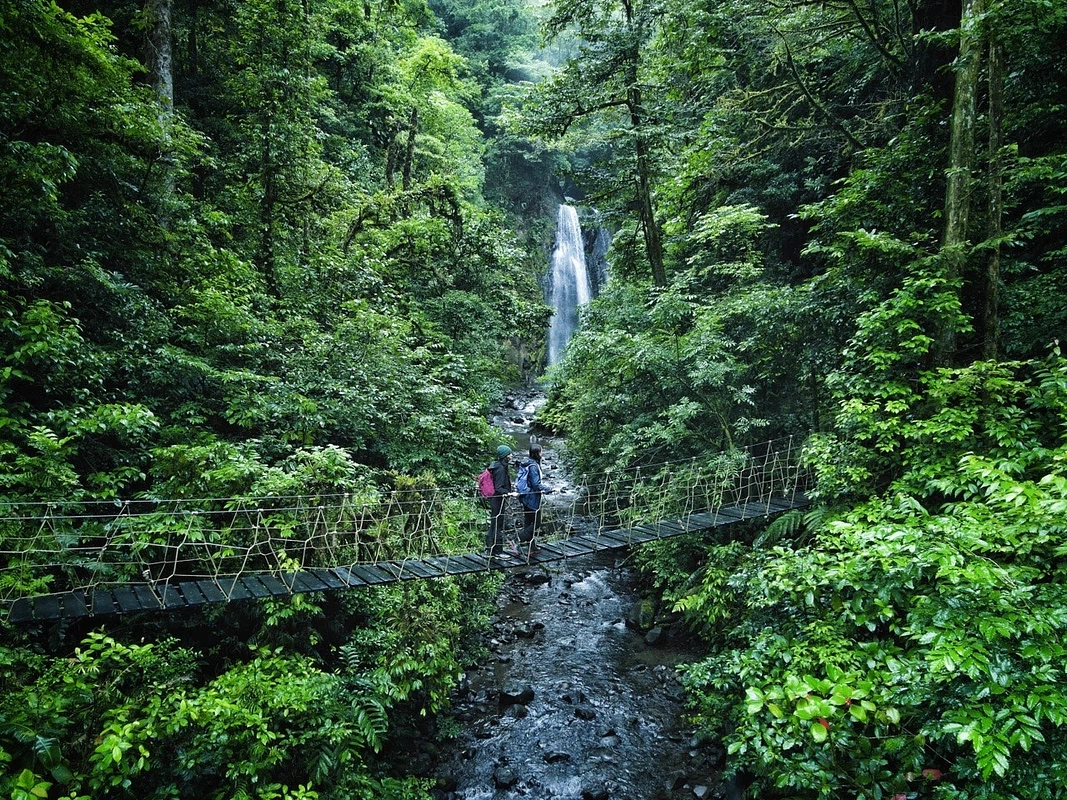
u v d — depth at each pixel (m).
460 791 5.51
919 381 5.68
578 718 6.56
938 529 3.68
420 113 20.41
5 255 5.83
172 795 3.82
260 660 4.80
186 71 12.84
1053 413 4.99
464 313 13.54
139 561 5.16
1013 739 2.58
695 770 5.76
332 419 8.18
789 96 11.27
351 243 12.84
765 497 8.23
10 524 4.77
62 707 3.73
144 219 8.23
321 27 12.56
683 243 12.68
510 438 14.11
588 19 11.69
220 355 8.06
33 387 5.99
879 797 3.31
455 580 7.55
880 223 6.96
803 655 4.23
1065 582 3.55
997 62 5.80
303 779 4.49
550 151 30.33
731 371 9.02
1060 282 6.04
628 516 9.38
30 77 7.00
